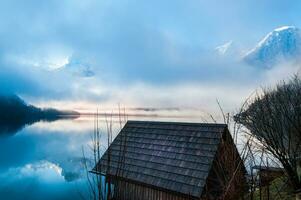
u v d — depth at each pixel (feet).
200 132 52.54
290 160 33.83
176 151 52.70
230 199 14.56
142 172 52.95
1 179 114.11
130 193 52.65
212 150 47.44
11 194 96.12
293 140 34.96
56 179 108.17
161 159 53.26
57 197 87.81
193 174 46.39
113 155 57.52
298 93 36.50
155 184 49.29
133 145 59.62
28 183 107.65
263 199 22.86
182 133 55.26
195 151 49.90
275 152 33.37
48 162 136.87
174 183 47.37
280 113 33.14
